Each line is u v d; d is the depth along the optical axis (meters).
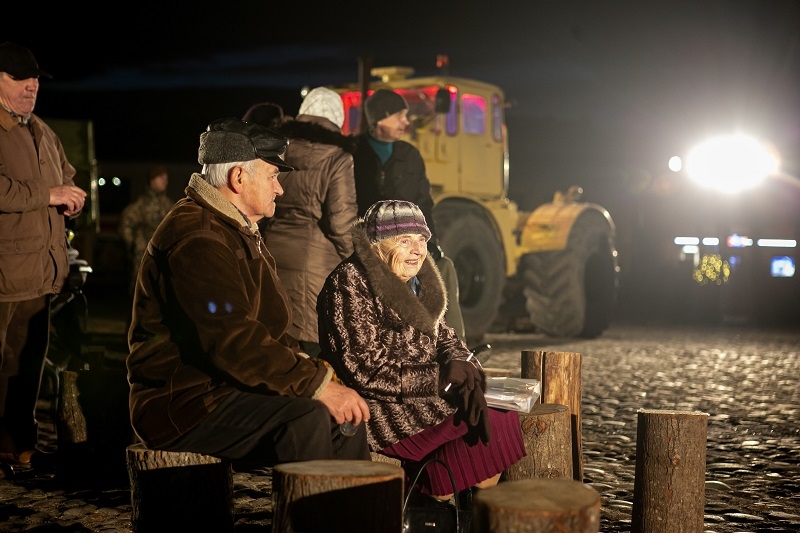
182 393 3.25
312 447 3.15
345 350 3.54
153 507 3.25
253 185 3.45
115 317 14.45
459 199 11.61
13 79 4.84
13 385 5.02
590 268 13.09
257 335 3.18
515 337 13.14
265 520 4.14
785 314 17.70
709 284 17.73
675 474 3.73
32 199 4.83
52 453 5.16
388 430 3.55
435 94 10.28
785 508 4.57
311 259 5.19
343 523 2.66
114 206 24.06
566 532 2.42
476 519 2.54
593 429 6.58
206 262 3.22
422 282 3.80
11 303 4.91
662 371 9.76
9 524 4.07
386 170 5.75
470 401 3.54
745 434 6.48
